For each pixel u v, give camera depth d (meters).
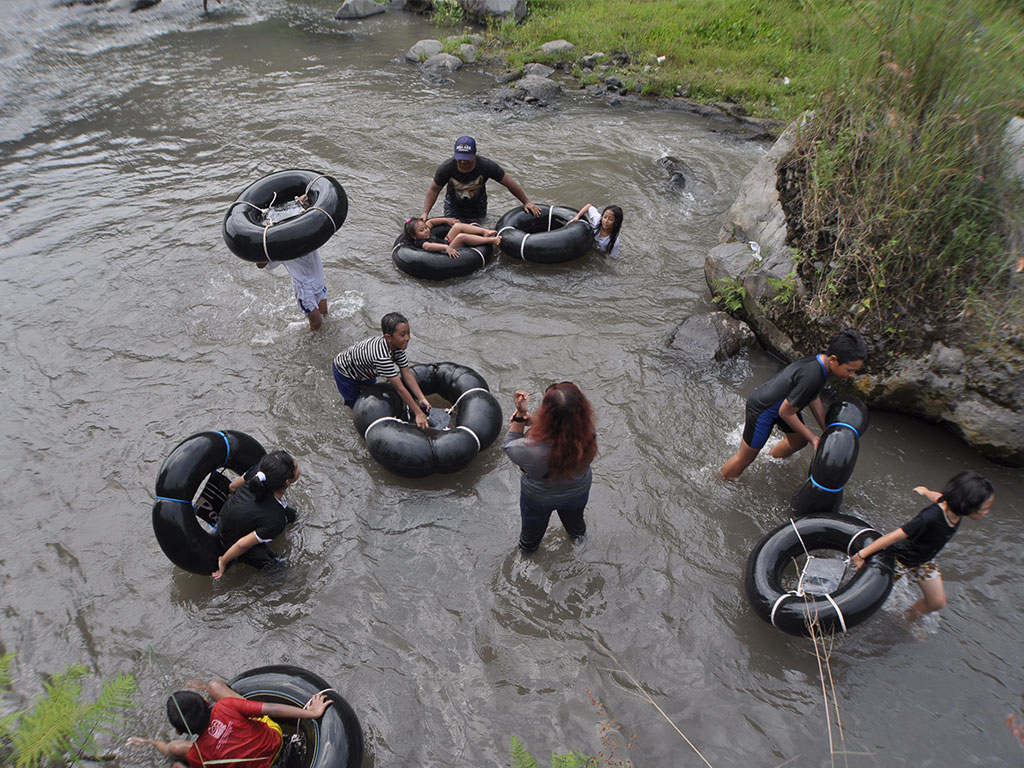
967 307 5.43
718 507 5.14
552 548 4.89
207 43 13.52
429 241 7.48
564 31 12.70
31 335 6.73
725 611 4.51
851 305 5.83
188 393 6.10
